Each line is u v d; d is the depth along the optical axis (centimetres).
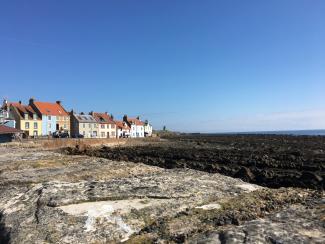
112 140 7138
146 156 3888
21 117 9000
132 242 668
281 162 3005
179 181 1147
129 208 864
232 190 1024
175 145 6800
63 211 859
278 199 849
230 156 3678
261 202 836
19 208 916
